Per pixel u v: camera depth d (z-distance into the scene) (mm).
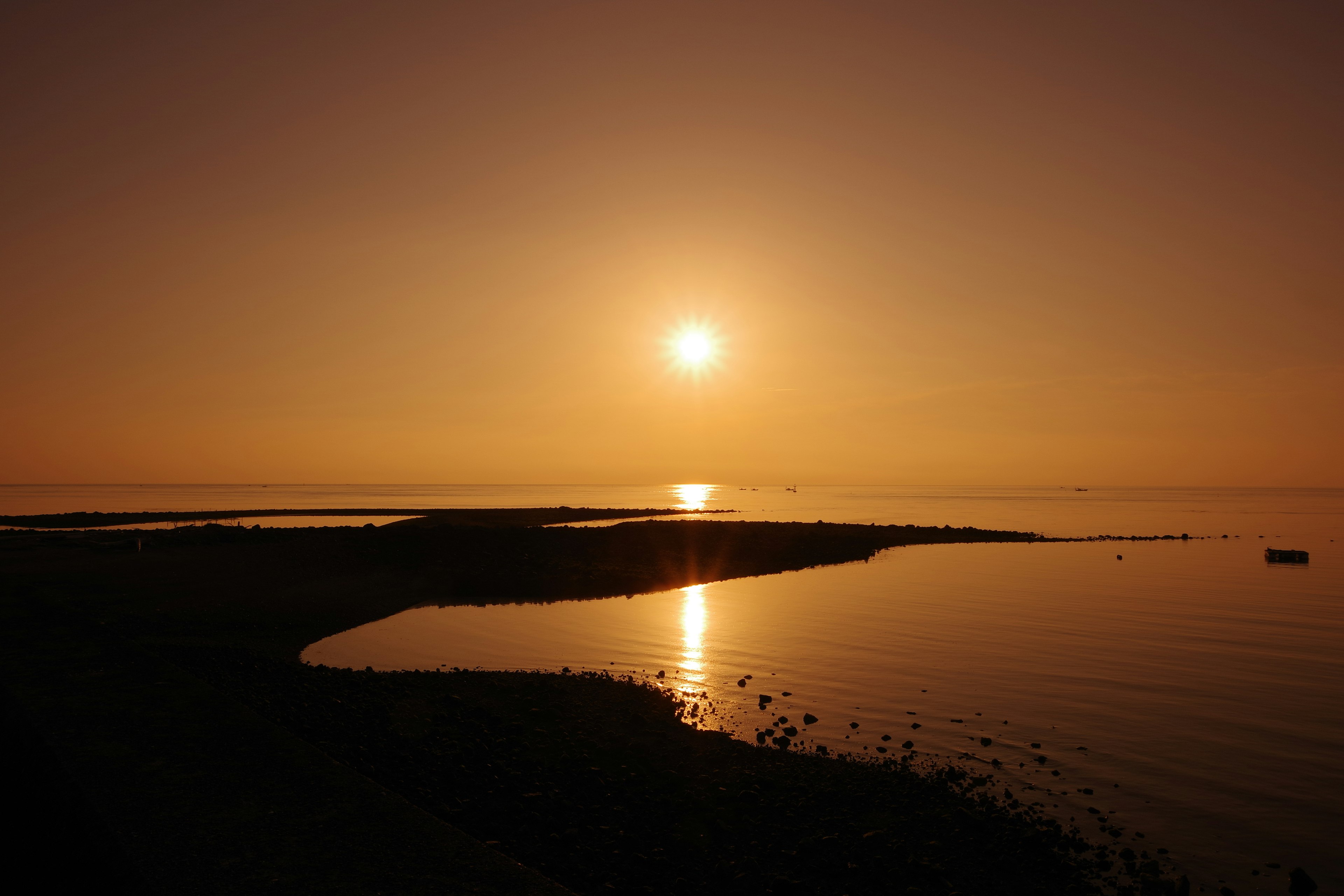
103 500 169500
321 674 19297
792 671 21938
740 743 15523
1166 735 16453
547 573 41531
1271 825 12180
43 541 44375
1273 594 39031
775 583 43188
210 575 34875
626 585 40219
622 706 17703
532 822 11188
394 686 18359
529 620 30453
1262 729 16844
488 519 87500
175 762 9180
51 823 8125
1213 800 13125
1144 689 20125
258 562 37969
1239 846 11500
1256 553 65625
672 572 46344
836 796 12938
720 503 188750
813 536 67438
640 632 27828
